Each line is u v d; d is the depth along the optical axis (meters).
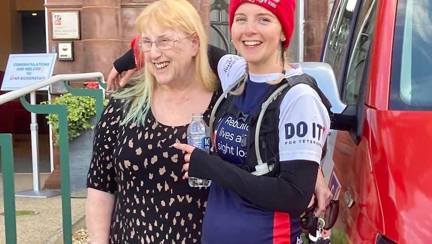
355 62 3.27
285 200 2.06
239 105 2.24
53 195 7.29
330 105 2.33
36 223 6.12
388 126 2.34
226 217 2.17
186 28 2.50
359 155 2.47
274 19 2.17
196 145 2.38
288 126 2.09
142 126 2.55
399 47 2.63
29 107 4.46
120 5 8.00
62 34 8.08
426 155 2.20
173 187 2.50
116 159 2.58
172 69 2.51
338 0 4.66
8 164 3.78
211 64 2.68
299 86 2.12
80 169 7.32
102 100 5.35
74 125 7.16
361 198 2.32
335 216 2.66
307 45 8.73
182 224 2.51
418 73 2.55
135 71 3.36
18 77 7.29
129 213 2.58
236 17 2.23
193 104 2.58
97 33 7.93
